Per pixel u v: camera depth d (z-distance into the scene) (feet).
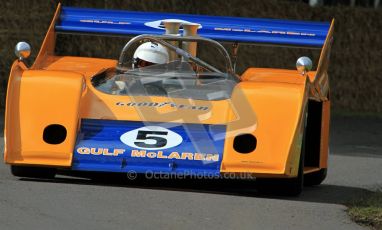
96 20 102.83
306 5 200.23
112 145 78.84
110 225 65.10
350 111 200.03
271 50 198.29
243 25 102.53
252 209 73.72
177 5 191.62
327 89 95.96
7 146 78.23
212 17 103.86
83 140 79.41
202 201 75.36
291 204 77.51
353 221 72.69
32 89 80.33
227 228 66.49
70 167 77.82
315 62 199.82
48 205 70.44
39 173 82.07
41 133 78.69
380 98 202.59
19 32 173.06
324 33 100.63
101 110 81.82
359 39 201.77
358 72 201.98
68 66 94.94
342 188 94.94
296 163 77.97
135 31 101.30
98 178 85.87
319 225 70.18
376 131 162.61
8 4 173.47
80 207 70.23
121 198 74.49
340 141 145.07
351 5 218.59
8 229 62.64
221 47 92.43
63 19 102.42
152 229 64.75
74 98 80.43
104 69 93.71
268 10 197.57
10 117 78.95
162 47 92.38
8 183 79.00
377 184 99.81
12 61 170.91
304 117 80.23
